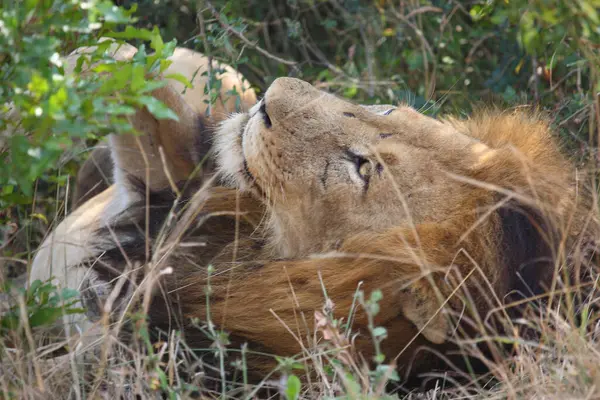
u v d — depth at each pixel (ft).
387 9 41.06
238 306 24.27
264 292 24.29
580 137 32.48
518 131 27.68
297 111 25.17
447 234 23.90
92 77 21.98
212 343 23.44
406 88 36.96
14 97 19.67
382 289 23.58
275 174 25.25
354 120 25.31
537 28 29.04
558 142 30.17
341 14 41.88
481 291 23.15
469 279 23.45
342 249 24.48
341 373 20.48
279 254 25.79
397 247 23.72
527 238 24.31
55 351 24.58
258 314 24.11
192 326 24.40
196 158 28.04
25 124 19.66
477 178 24.81
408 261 23.36
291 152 25.04
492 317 23.66
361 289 23.67
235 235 25.29
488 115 29.48
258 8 41.55
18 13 19.53
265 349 24.20
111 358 22.34
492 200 24.35
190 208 25.58
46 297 22.21
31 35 19.97
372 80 37.58
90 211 30.09
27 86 19.67
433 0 39.65
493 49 39.55
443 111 37.22
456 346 24.30
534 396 21.22
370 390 20.58
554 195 25.49
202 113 30.17
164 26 38.32
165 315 24.61
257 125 25.43
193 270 25.35
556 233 24.84
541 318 23.09
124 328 23.97
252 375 24.20
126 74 20.27
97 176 33.09
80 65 21.94
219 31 31.65
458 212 24.20
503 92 36.63
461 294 23.31
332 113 25.35
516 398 21.21
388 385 24.73
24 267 29.71
